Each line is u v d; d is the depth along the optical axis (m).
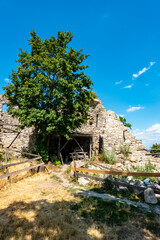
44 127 12.46
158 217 3.98
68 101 12.38
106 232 3.20
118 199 5.37
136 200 5.32
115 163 16.02
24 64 12.40
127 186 6.05
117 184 6.27
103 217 3.96
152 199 5.11
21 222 3.47
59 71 12.27
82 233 3.18
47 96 12.17
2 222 3.50
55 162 13.15
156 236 3.14
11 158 11.49
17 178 7.67
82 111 13.70
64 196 5.53
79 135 16.73
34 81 11.64
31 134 16.47
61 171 10.65
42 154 12.89
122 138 19.39
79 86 13.75
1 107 16.28
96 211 4.30
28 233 3.07
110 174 6.78
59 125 12.52
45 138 13.61
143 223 3.68
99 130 19.83
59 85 11.84
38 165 9.33
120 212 4.27
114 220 3.79
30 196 5.38
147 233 3.24
